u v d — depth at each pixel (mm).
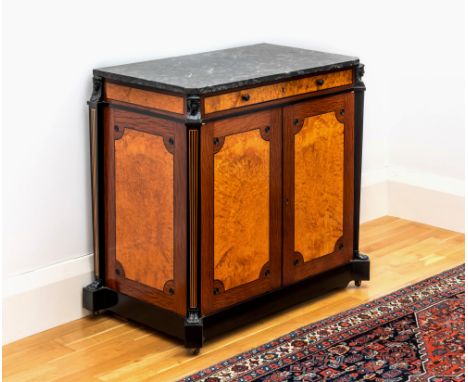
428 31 4520
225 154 3348
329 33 4383
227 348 3424
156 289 3469
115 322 3635
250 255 3518
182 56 3779
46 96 3432
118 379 3209
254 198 3484
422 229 4645
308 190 3680
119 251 3568
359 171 3854
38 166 3453
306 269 3740
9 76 3322
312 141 3648
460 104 4488
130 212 3490
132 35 3645
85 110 3555
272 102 3467
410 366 3254
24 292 3477
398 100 4684
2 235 3391
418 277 4047
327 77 3646
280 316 3688
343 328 3555
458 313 3668
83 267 3641
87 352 3400
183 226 3312
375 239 4500
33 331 3527
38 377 3221
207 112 3256
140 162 3412
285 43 4219
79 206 3607
